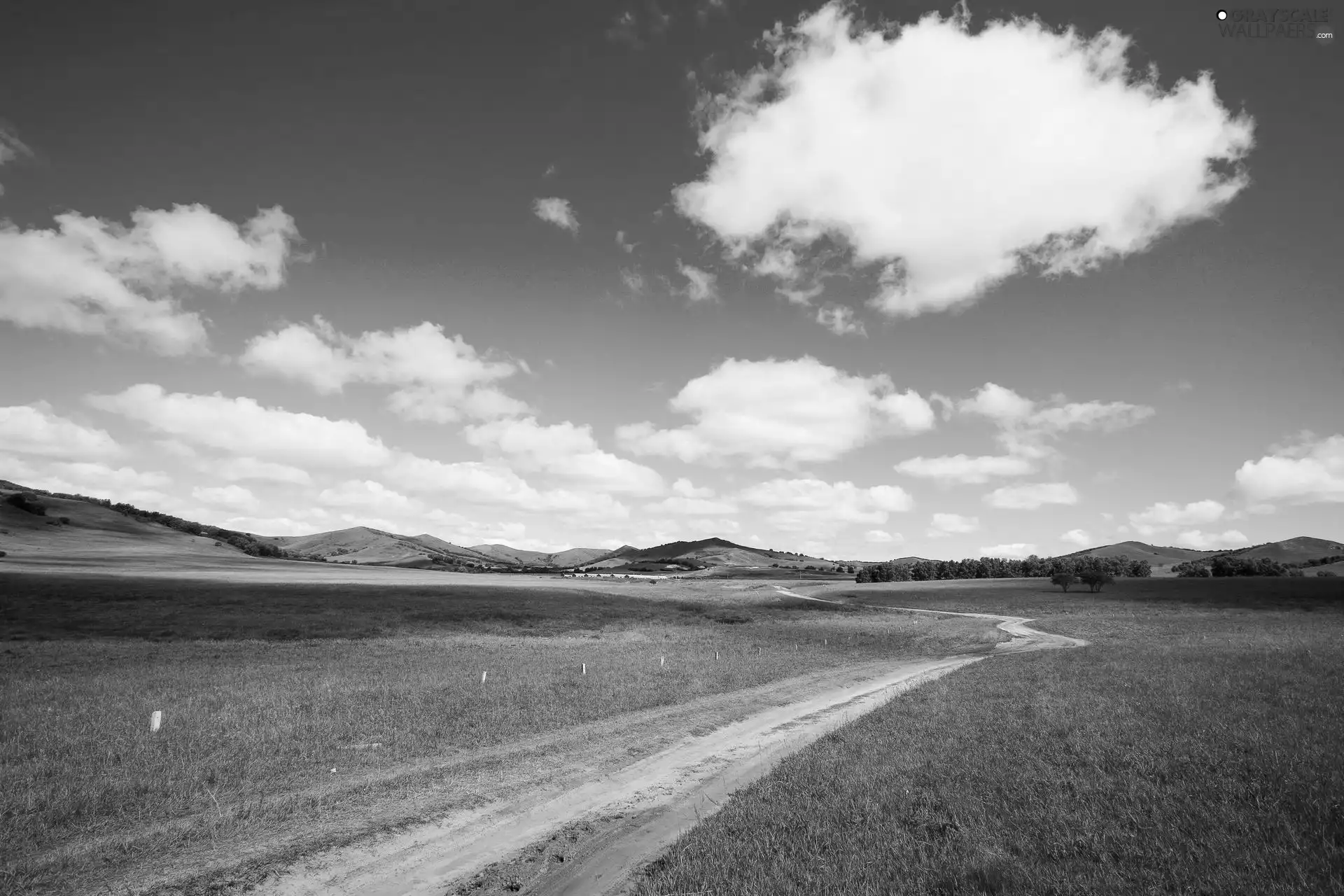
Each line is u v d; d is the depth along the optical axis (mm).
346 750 16719
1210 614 72812
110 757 15414
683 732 19984
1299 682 20875
